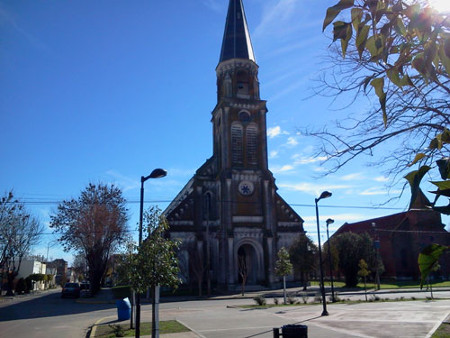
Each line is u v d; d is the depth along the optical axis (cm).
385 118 266
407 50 261
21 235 5559
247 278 4922
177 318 2252
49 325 2241
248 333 1652
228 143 5041
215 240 4903
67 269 13275
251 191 4984
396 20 246
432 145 268
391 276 5866
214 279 4747
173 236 4788
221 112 5216
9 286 5959
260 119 5256
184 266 4706
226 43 5525
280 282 4775
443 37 229
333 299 3123
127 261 1645
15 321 2469
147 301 3766
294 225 5219
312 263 4525
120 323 2162
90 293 4888
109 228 4694
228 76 5338
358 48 249
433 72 244
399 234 5853
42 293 6912
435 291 4306
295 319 2073
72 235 4666
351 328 1691
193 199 5022
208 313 2494
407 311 2291
